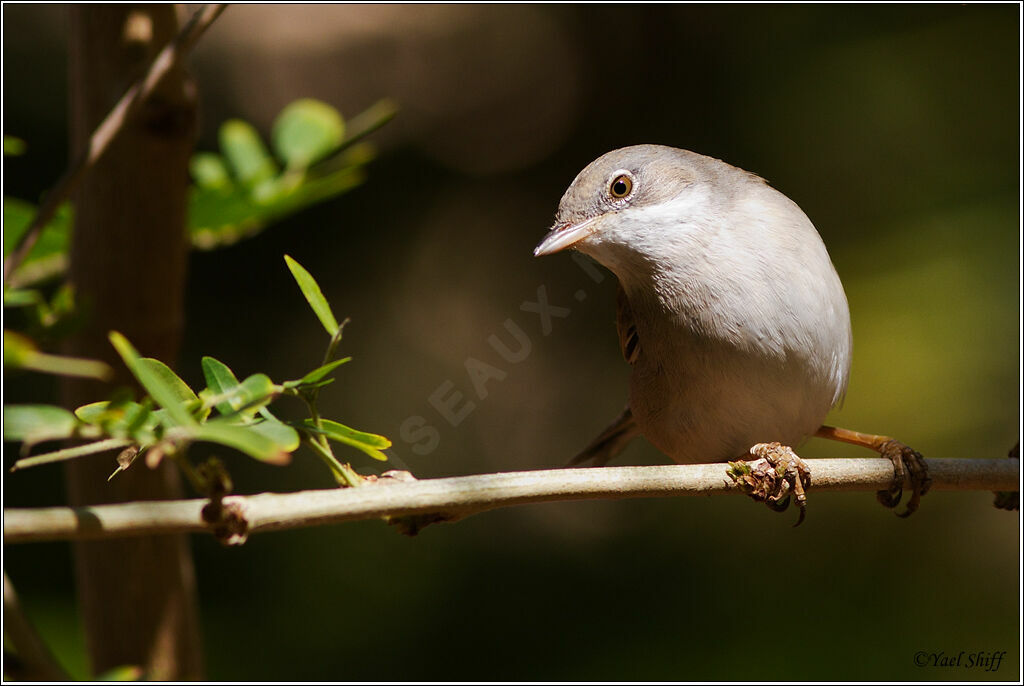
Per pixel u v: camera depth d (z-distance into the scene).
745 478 4.98
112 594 5.64
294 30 15.06
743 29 12.34
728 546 10.70
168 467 5.74
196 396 3.38
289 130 5.50
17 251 3.60
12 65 12.20
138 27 5.34
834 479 5.61
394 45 15.05
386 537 10.80
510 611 10.46
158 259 5.41
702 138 12.34
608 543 10.91
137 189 5.29
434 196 13.74
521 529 11.02
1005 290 10.38
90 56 5.36
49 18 12.48
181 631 5.82
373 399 11.87
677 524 10.92
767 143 11.81
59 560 9.77
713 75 12.44
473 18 14.86
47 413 2.89
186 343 12.18
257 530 3.63
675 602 10.39
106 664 5.63
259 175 5.27
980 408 10.04
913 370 10.23
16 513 3.31
